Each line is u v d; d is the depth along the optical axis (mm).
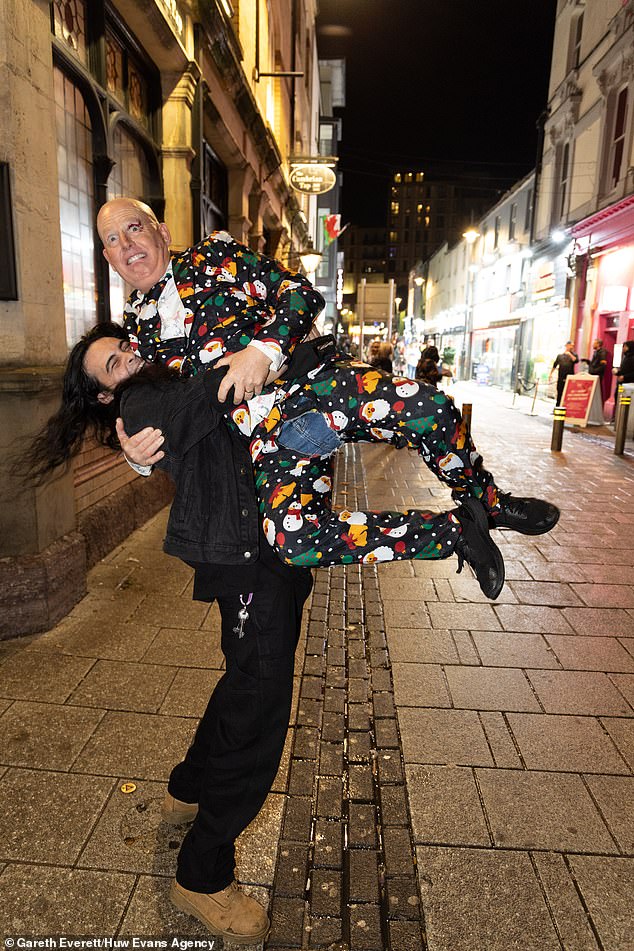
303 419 1727
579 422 13742
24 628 3652
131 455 1725
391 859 2193
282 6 15227
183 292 1805
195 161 7141
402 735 2875
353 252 122625
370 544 1705
